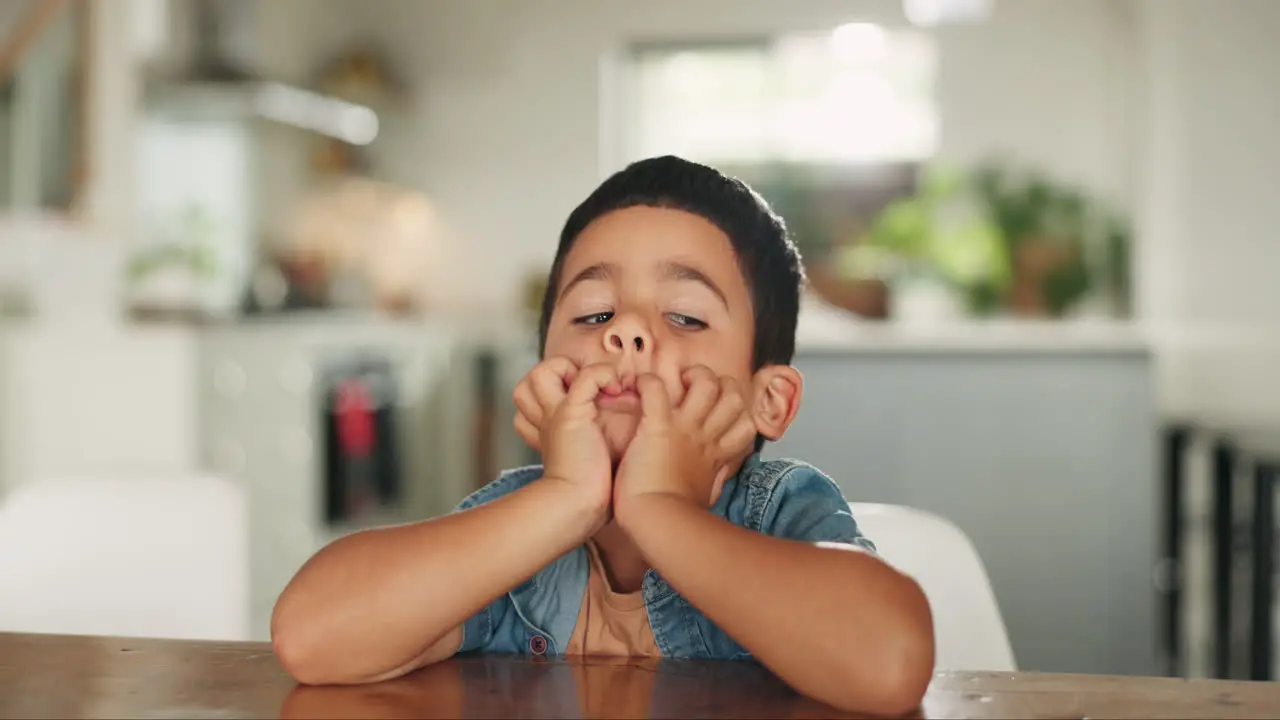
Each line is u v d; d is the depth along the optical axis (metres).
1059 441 2.50
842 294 4.96
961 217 5.06
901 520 0.94
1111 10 5.08
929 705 0.46
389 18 5.71
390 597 0.52
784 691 0.48
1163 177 4.08
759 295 0.67
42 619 1.15
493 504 0.56
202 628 1.19
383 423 4.42
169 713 0.44
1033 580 2.50
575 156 5.58
